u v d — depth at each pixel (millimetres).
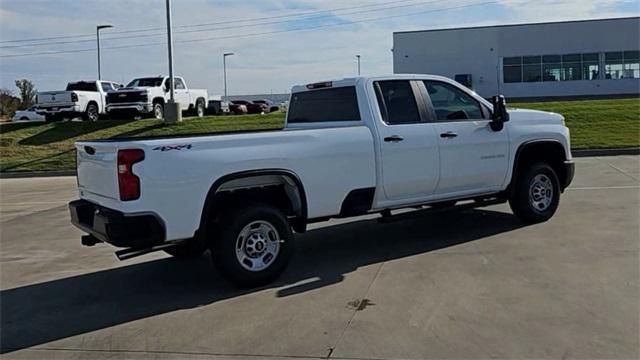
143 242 5445
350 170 6598
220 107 44406
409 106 7250
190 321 5199
